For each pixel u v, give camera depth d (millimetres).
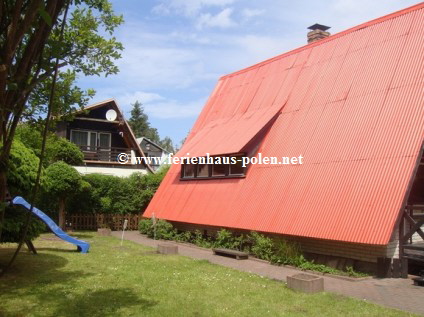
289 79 18703
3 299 8445
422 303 8641
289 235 13938
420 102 12156
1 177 4910
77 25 9898
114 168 35812
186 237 19000
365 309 8086
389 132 12406
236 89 22484
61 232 15023
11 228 10539
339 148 13664
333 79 16188
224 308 8023
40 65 5172
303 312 7863
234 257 14703
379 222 10797
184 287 9734
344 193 12320
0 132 4730
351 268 11680
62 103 8984
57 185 21078
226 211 16359
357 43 16375
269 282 10469
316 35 22156
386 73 14039
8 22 4742
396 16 15500
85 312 7637
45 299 8469
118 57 10328
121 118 35344
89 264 12578
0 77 4414
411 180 10969
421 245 11211
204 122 22906
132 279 10516
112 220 25625
